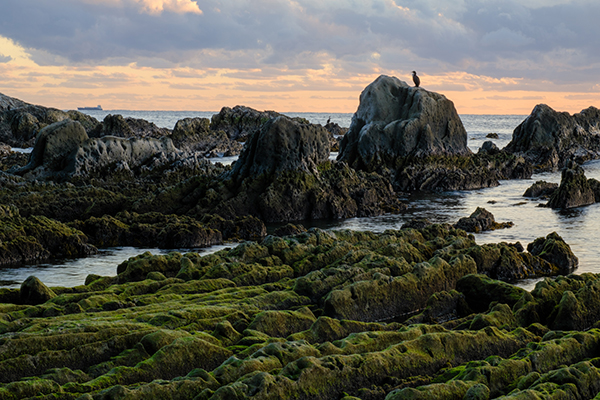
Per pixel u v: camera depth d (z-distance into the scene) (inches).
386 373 582.6
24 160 2480.3
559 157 3176.7
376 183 1966.0
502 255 1100.5
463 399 517.0
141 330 642.2
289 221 1707.7
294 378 529.3
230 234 1476.4
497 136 5310.0
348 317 806.5
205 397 491.2
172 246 1362.0
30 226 1289.4
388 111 2524.6
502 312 766.5
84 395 472.7
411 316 874.1
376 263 963.3
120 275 958.4
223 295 834.2
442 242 1175.6
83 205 1611.7
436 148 2440.9
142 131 4680.1
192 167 2201.0
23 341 584.4
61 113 4741.6
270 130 1764.3
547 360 609.6
